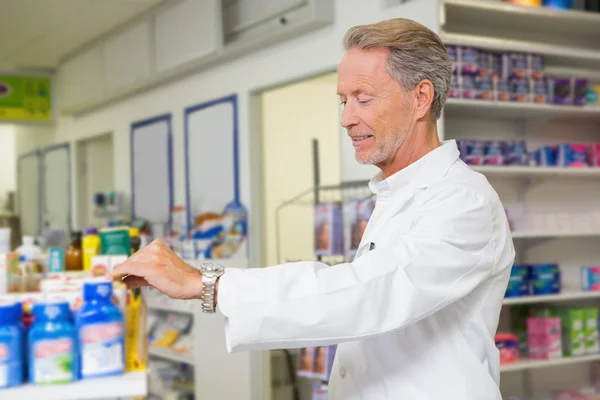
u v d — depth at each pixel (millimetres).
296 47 4355
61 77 7852
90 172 8047
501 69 3625
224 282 1209
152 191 6293
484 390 1402
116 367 1770
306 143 6324
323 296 1200
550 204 4164
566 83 3801
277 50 4535
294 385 5094
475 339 1432
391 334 1432
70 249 2795
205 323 3803
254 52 4770
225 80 5125
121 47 6312
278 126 6230
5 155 10477
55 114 8203
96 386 1691
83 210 8008
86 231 2787
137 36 5992
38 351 1682
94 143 8078
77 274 2479
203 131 5430
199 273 1245
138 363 1868
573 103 3812
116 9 5758
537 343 3820
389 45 1420
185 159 5715
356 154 1485
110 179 8141
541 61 3736
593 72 4207
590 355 3883
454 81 3422
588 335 3912
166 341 4082
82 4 5586
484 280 1396
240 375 3900
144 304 1913
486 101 3480
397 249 1285
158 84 6062
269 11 4453
